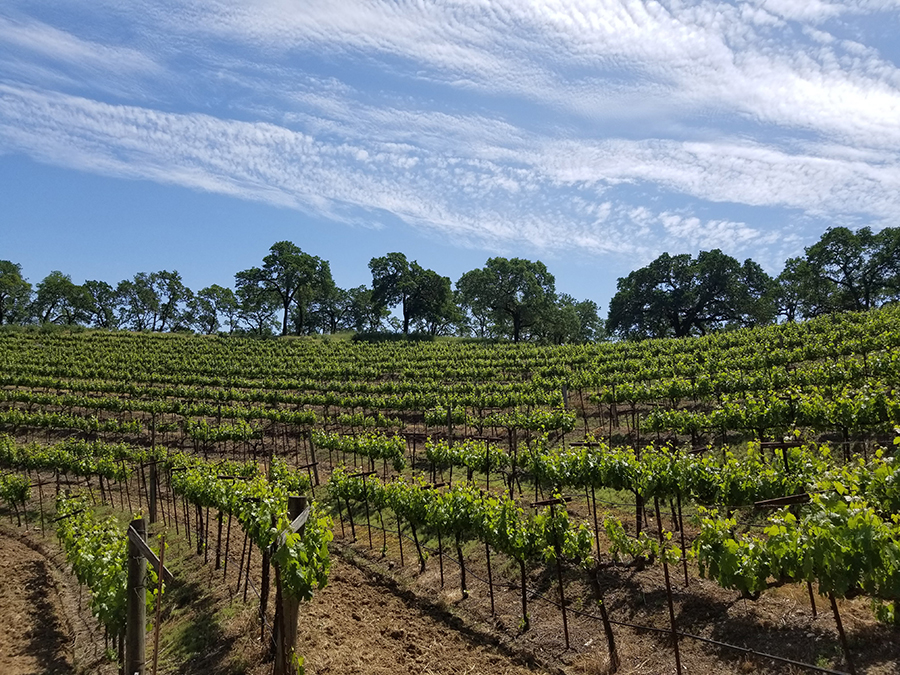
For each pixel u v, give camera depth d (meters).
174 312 97.56
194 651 9.59
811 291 62.38
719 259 63.62
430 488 11.71
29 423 31.83
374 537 14.34
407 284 80.00
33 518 19.73
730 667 7.15
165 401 35.31
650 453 10.70
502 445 21.86
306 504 7.70
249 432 26.98
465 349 55.28
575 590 9.83
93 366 47.06
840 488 6.02
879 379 16.61
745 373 23.03
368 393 36.50
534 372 37.88
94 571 9.80
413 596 10.70
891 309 37.38
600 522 12.48
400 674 8.12
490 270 72.62
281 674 7.23
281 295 82.44
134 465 24.02
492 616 9.53
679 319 67.75
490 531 9.38
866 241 58.06
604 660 7.71
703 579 9.17
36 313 87.31
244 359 51.16
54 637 11.06
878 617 6.00
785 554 5.84
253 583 11.88
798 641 7.20
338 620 9.91
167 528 16.83
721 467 10.00
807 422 13.60
